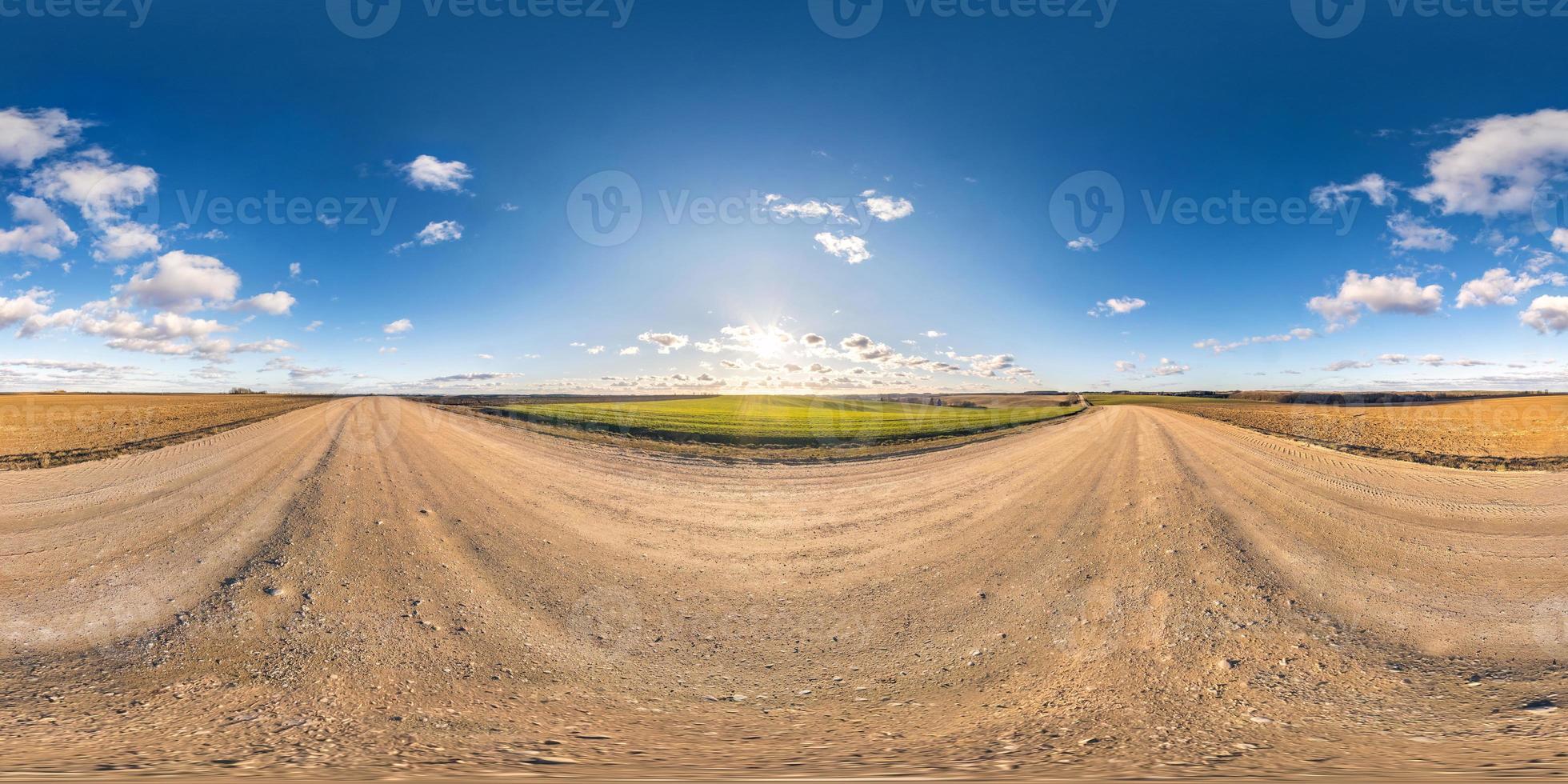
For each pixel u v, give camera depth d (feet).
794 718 12.24
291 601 18.93
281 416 108.78
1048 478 46.26
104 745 9.56
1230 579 21.49
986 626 18.28
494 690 13.48
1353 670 14.19
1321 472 46.26
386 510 31.55
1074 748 9.83
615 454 63.05
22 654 14.94
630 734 10.96
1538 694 12.21
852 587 22.52
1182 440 72.38
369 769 8.54
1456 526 28.99
